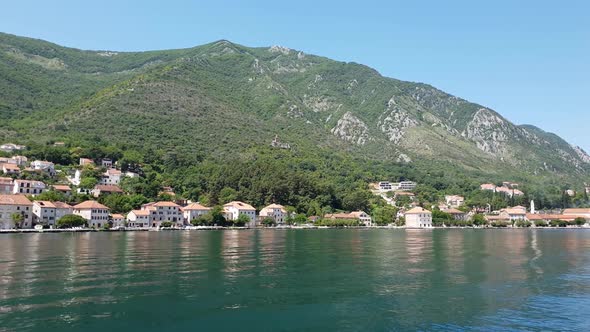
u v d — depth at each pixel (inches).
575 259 4082.2
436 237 7504.9
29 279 2765.7
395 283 2839.6
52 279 2773.1
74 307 2150.6
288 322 2009.1
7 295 2345.0
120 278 2849.4
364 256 4207.7
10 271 3046.3
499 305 2311.8
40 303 2204.7
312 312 2160.4
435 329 1931.6
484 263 3762.3
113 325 1915.6
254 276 3011.8
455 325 1983.3
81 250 4448.8
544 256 4335.6
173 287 2618.1
